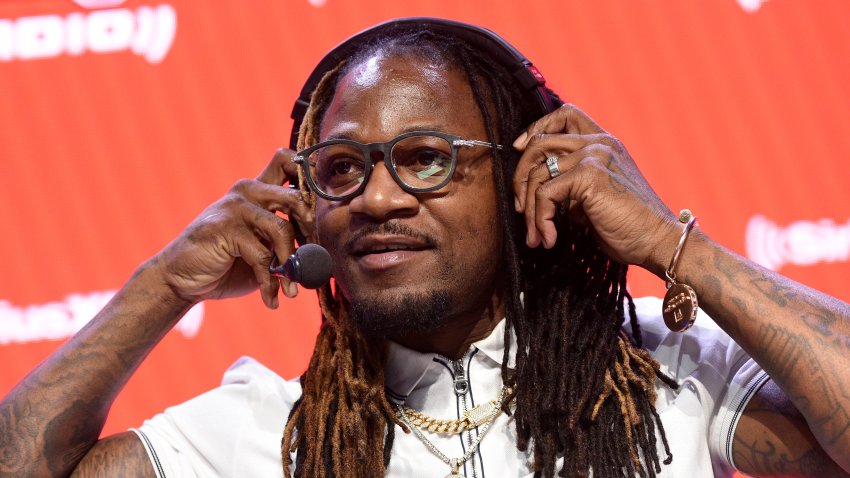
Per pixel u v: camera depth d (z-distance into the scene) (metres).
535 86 6.05
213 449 6.15
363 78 5.90
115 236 10.52
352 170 5.82
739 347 6.16
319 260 5.49
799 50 10.28
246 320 10.53
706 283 5.59
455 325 6.02
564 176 5.71
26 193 10.49
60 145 10.53
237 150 10.55
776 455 5.84
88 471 6.09
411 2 10.52
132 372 6.29
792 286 5.60
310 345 10.55
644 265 5.74
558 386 5.82
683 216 5.74
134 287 6.29
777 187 10.24
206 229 6.16
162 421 6.32
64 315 10.50
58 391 6.07
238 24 10.59
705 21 10.36
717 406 6.02
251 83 10.59
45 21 10.52
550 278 6.04
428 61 5.94
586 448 5.74
